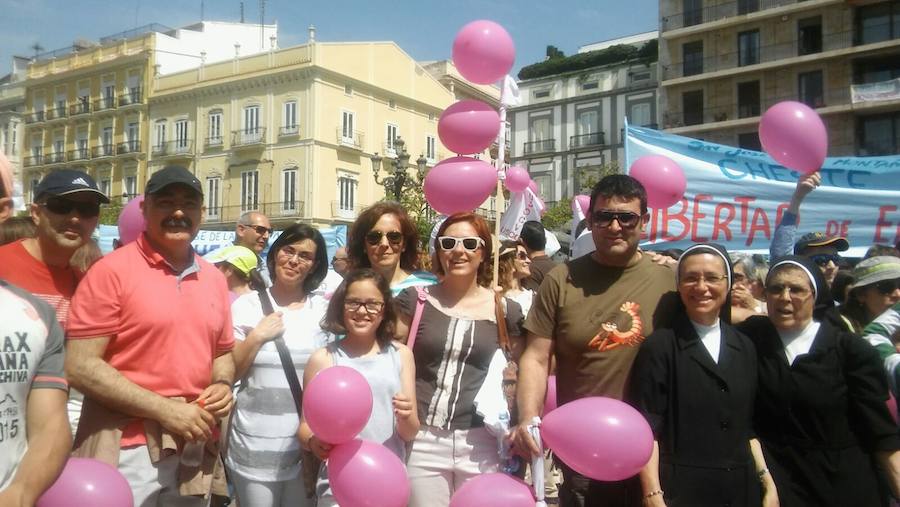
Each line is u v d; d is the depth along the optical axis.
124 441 2.99
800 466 3.06
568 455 2.86
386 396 3.38
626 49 39.38
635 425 2.78
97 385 2.89
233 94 37.00
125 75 41.28
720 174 7.35
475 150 4.06
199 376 3.16
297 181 34.75
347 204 36.06
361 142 36.66
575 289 3.28
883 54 29.30
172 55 41.12
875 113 29.53
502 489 2.95
